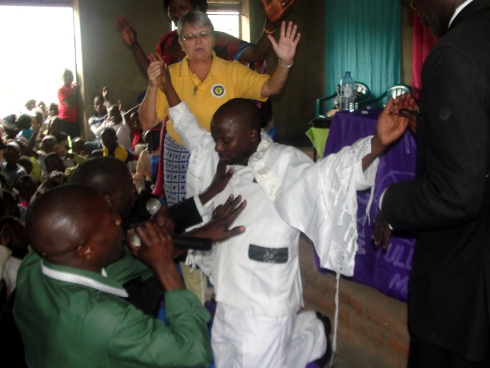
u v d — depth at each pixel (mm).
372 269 2629
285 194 1562
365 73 6766
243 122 1584
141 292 1647
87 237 1146
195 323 1209
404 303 2521
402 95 1443
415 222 1289
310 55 8008
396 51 6270
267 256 1626
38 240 1126
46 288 1148
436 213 1215
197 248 1441
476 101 1142
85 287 1144
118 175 1602
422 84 1255
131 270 1600
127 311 1135
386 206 1375
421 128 1317
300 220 1553
